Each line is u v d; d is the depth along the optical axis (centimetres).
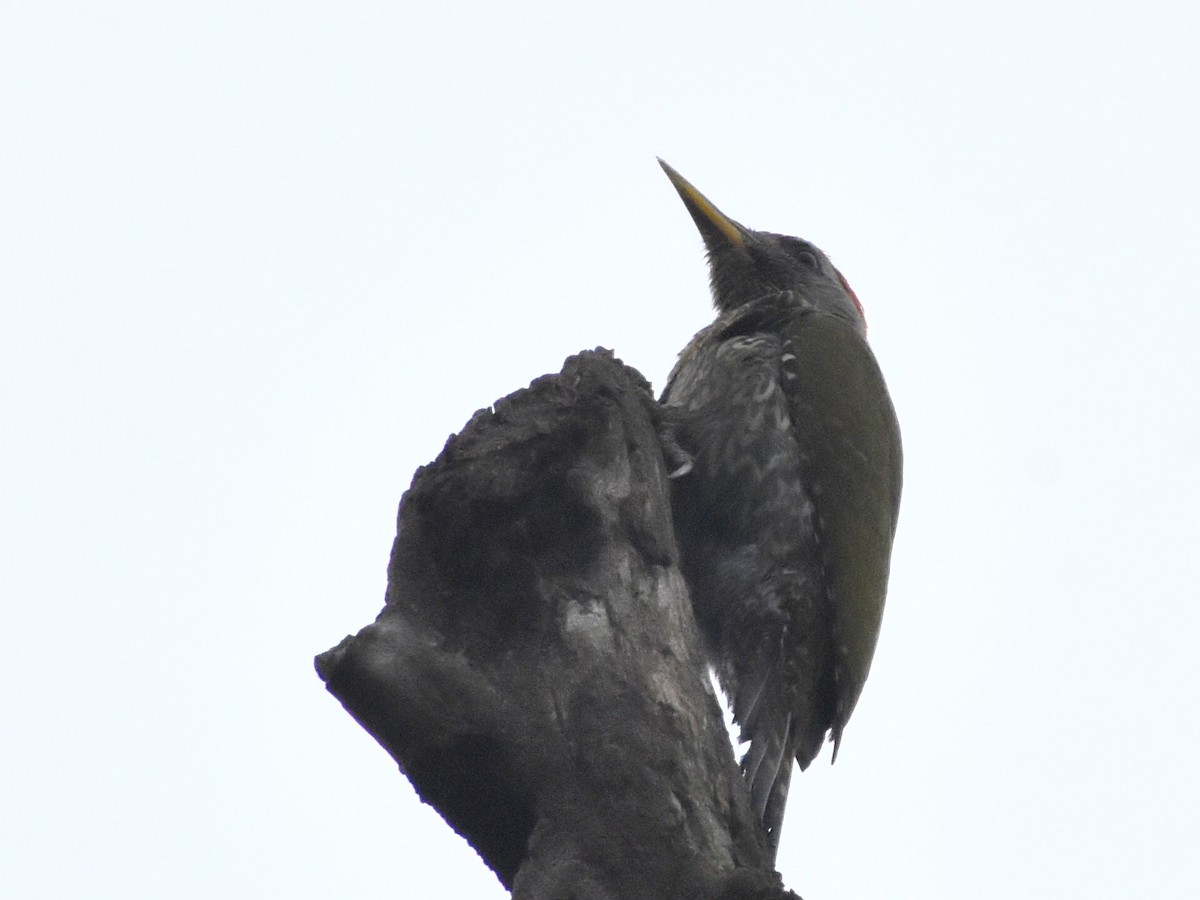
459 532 916
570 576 913
